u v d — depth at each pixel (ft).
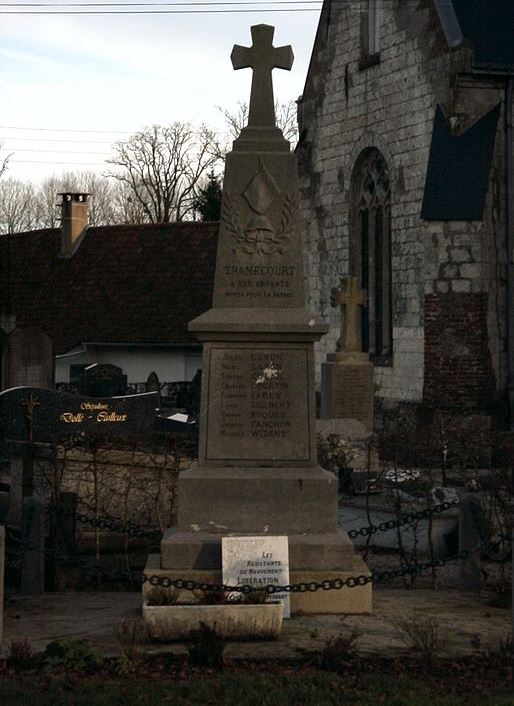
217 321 35.78
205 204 164.04
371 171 100.99
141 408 57.62
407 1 94.07
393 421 92.84
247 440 35.88
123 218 277.64
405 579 41.32
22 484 44.75
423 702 25.52
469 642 31.07
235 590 31.65
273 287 36.63
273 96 37.47
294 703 25.68
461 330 88.28
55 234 146.41
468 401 88.22
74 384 110.01
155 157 229.86
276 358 36.09
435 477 50.57
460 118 89.35
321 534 34.68
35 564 38.73
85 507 43.39
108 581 42.16
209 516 34.71
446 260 88.43
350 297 84.17
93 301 135.23
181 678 27.61
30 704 25.34
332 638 30.45
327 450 57.72
